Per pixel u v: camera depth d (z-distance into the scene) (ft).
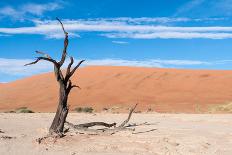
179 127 67.46
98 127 68.23
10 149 44.47
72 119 84.02
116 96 192.24
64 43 51.37
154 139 50.80
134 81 216.54
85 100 185.57
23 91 223.10
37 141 48.11
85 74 240.12
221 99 182.09
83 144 47.62
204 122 78.38
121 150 45.27
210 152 45.14
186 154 43.96
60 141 48.39
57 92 208.95
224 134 58.49
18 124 70.08
